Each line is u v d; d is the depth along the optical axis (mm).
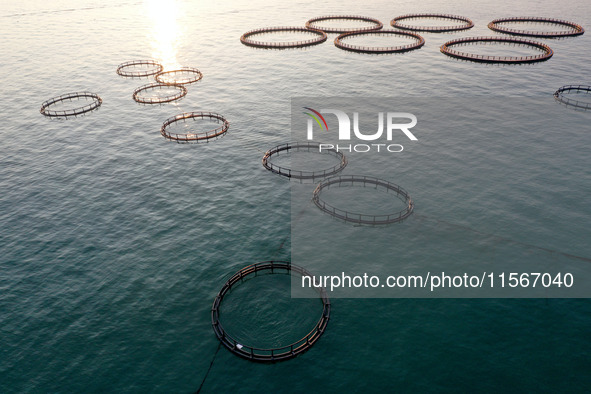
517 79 117188
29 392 44906
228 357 48000
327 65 133250
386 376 45531
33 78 128000
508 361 46438
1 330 51281
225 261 60406
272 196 73688
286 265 59000
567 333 49125
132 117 103688
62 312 53438
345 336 49875
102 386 45406
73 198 74562
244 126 97688
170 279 57750
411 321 51312
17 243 64500
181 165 83375
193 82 123938
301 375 46031
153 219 68938
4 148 90875
